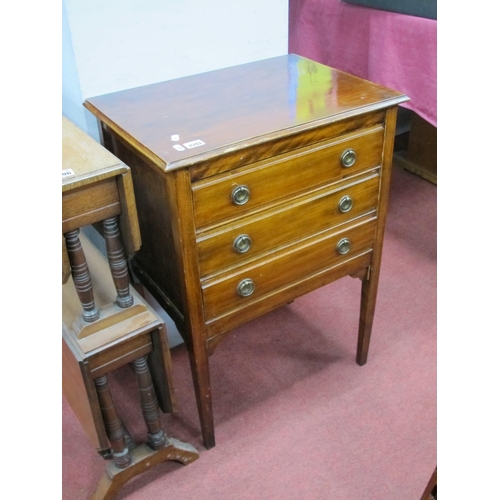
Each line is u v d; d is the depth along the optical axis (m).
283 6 1.52
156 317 1.17
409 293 2.03
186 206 1.06
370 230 1.40
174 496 1.38
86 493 1.40
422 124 2.68
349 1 2.12
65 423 1.58
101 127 1.32
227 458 1.46
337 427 1.54
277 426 1.54
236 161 1.07
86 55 1.29
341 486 1.38
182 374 1.73
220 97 1.29
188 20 1.39
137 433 1.53
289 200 1.20
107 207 1.02
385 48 1.98
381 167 1.32
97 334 1.13
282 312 1.96
